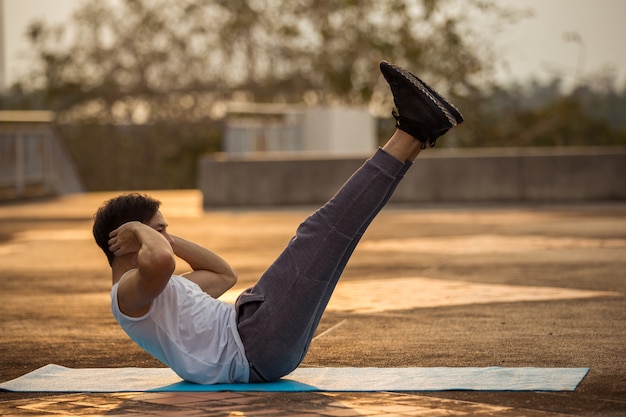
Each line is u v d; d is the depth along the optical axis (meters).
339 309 7.12
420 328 6.24
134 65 37.16
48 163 24.64
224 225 15.54
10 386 4.70
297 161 19.31
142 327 4.50
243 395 4.37
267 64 35.78
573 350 5.38
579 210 17.41
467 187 18.69
